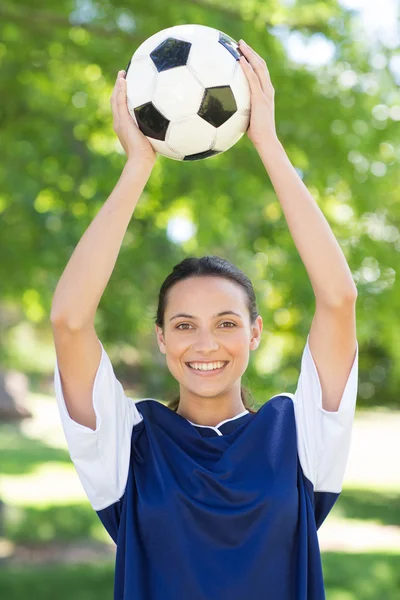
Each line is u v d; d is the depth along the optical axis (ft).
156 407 8.52
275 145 8.15
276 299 27.32
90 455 8.12
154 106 8.11
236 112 8.18
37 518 36.24
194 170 25.82
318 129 24.56
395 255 26.32
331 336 8.09
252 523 7.84
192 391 8.25
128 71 8.38
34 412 82.48
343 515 40.32
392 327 27.12
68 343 7.92
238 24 23.67
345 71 25.43
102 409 8.11
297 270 26.45
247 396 9.64
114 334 31.07
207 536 7.81
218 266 8.44
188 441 8.28
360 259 26.08
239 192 26.63
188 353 8.21
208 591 7.71
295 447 8.19
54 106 27.53
